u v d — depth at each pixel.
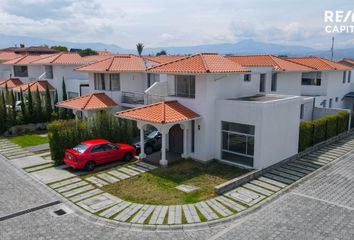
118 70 28.14
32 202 14.96
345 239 11.57
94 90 30.39
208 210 13.94
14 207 14.42
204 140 20.34
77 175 18.50
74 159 18.67
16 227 12.66
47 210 14.16
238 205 14.38
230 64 22.08
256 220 13.09
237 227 12.59
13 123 30.17
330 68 32.53
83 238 11.90
